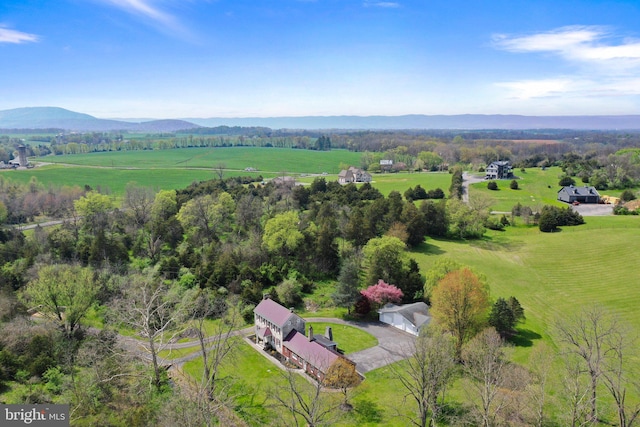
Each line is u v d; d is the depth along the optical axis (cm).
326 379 5350
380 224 11519
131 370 5588
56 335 6147
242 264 9131
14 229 10656
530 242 11338
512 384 4938
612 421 4653
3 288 7619
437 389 4603
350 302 7812
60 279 6725
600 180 17375
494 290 8675
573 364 5450
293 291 8294
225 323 6488
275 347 6706
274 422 4844
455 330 6153
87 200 11431
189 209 11056
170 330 6969
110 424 4269
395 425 4875
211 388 5131
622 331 5488
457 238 11962
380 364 6212
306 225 10675
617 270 9231
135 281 8200
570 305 8025
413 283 8194
